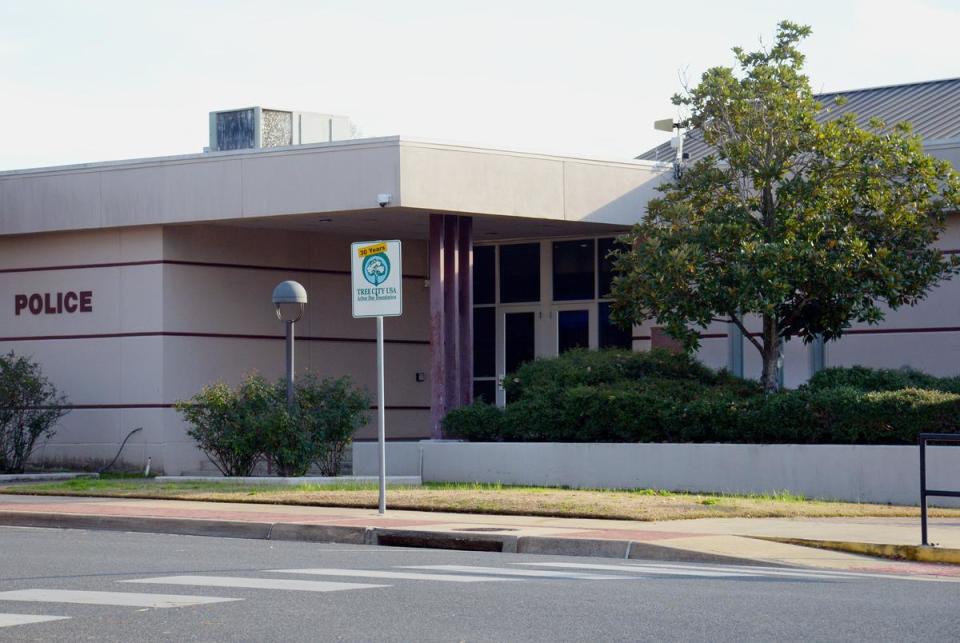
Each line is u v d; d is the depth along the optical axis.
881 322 25.09
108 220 26.08
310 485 21.45
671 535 14.47
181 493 19.81
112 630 8.76
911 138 21.78
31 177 26.80
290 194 24.53
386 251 16.75
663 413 21.19
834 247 20.83
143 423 25.91
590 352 24.97
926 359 24.61
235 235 26.95
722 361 26.75
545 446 22.06
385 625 8.93
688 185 22.25
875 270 20.75
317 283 28.23
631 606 9.78
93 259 26.61
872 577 12.08
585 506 16.92
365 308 16.94
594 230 27.62
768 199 21.61
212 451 23.89
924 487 13.67
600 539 14.04
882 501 19.33
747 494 20.08
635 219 26.48
